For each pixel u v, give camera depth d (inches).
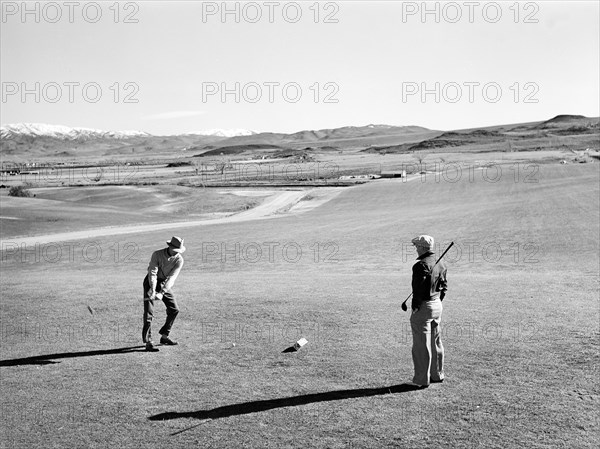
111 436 280.5
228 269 1318.9
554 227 1637.6
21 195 4498.0
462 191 3732.8
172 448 266.1
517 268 1054.4
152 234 2279.8
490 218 1978.3
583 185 3056.1
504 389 318.3
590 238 1387.8
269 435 274.5
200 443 269.4
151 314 425.7
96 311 560.7
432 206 3063.5
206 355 403.5
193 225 2741.1
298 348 406.9
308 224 2404.0
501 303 542.9
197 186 5393.7
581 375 333.7
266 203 4057.6
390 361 374.6
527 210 2102.6
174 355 406.9
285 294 626.8
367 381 339.6
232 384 343.6
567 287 635.5
